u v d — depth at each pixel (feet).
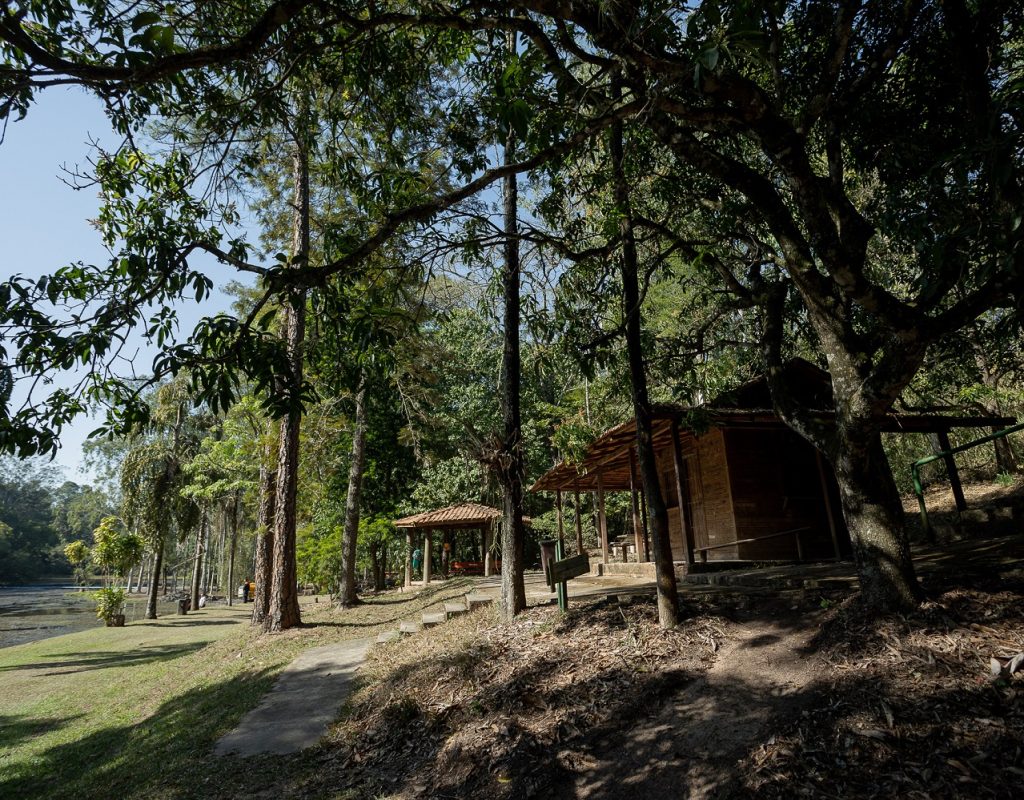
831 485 46.21
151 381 13.83
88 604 169.89
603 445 47.55
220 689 35.70
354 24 16.96
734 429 45.60
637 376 25.32
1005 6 22.03
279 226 60.03
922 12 22.93
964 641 16.79
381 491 109.70
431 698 24.17
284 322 49.55
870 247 38.01
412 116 24.39
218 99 19.27
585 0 15.20
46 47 15.81
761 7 13.76
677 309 51.75
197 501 106.63
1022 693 14.30
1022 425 27.94
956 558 25.72
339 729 24.66
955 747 13.28
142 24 12.29
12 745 32.81
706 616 23.67
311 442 64.75
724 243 29.58
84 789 23.88
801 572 31.07
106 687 45.83
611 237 25.64
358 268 21.27
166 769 23.45
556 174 24.62
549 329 28.07
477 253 23.11
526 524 90.12
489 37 20.83
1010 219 11.96
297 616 51.29
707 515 47.57
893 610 18.92
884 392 17.15
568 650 23.99
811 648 19.19
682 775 15.28
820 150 28.50
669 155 30.22
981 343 28.91
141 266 15.03
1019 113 12.85
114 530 102.27
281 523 52.01
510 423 33.42
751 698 17.56
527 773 17.22
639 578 47.24
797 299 30.14
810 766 13.97
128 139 17.84
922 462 35.12
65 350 13.61
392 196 22.36
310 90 23.31
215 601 159.94
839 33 18.33
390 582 127.85
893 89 26.40
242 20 18.43
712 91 15.56
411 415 67.15
